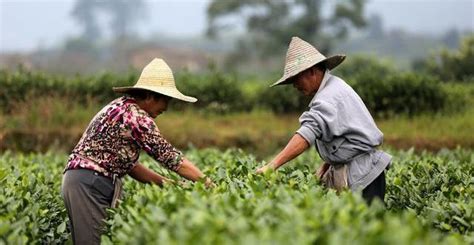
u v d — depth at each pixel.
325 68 7.70
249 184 6.96
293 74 7.50
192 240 4.97
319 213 5.48
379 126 18.53
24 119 18.00
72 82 20.64
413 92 19.75
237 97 21.83
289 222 5.27
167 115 20.34
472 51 27.39
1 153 17.27
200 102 21.55
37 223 7.38
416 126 18.31
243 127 19.59
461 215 6.93
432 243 5.12
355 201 5.88
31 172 9.84
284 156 7.39
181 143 18.16
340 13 52.56
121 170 7.70
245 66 56.97
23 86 19.91
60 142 17.59
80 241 7.61
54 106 18.55
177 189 6.84
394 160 10.70
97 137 7.58
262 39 53.78
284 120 20.94
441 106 19.97
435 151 16.88
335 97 7.45
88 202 7.57
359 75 20.73
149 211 6.26
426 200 7.86
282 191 6.18
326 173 8.00
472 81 25.94
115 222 6.90
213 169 8.71
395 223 5.08
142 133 7.46
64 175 7.72
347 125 7.42
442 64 27.75
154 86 7.57
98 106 20.05
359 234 5.00
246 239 4.80
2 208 7.14
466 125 18.00
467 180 8.36
